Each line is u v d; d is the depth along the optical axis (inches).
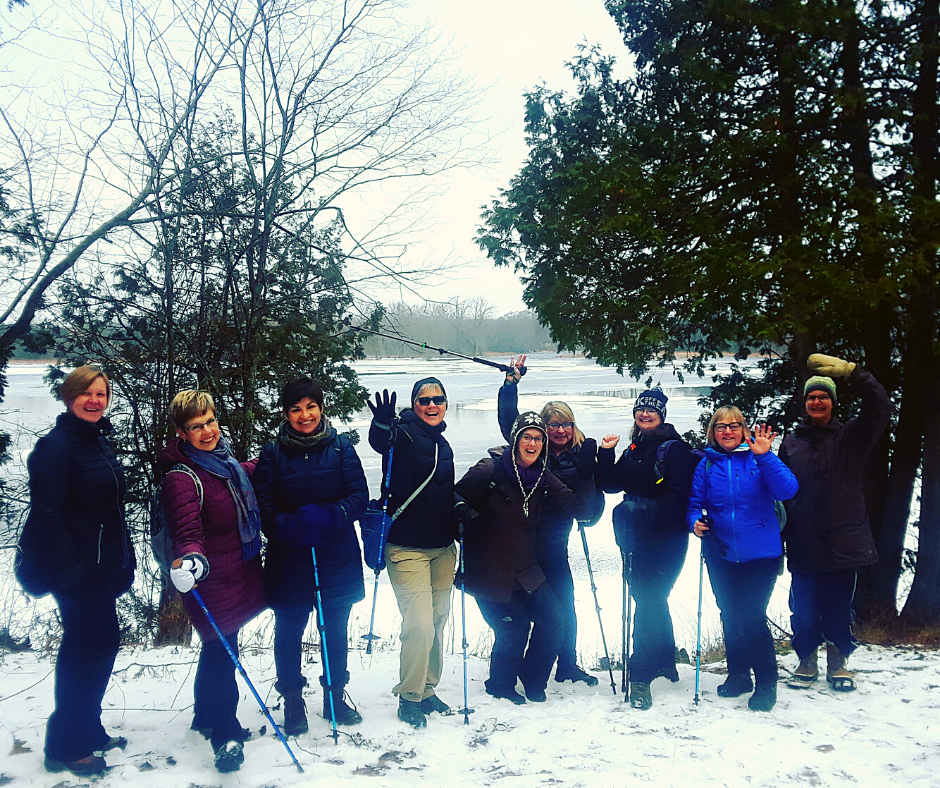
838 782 122.0
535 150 350.9
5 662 205.8
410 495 152.4
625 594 171.6
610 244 314.8
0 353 270.5
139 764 125.8
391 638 281.9
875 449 310.7
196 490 126.7
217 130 288.8
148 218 254.7
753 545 161.2
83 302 281.3
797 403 306.3
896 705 162.4
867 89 292.2
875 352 310.0
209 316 286.5
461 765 128.8
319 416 143.1
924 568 291.0
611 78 348.8
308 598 141.1
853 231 270.5
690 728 147.4
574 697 171.5
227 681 131.6
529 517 164.4
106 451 125.1
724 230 298.8
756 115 311.0
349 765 127.9
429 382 157.9
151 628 277.3
